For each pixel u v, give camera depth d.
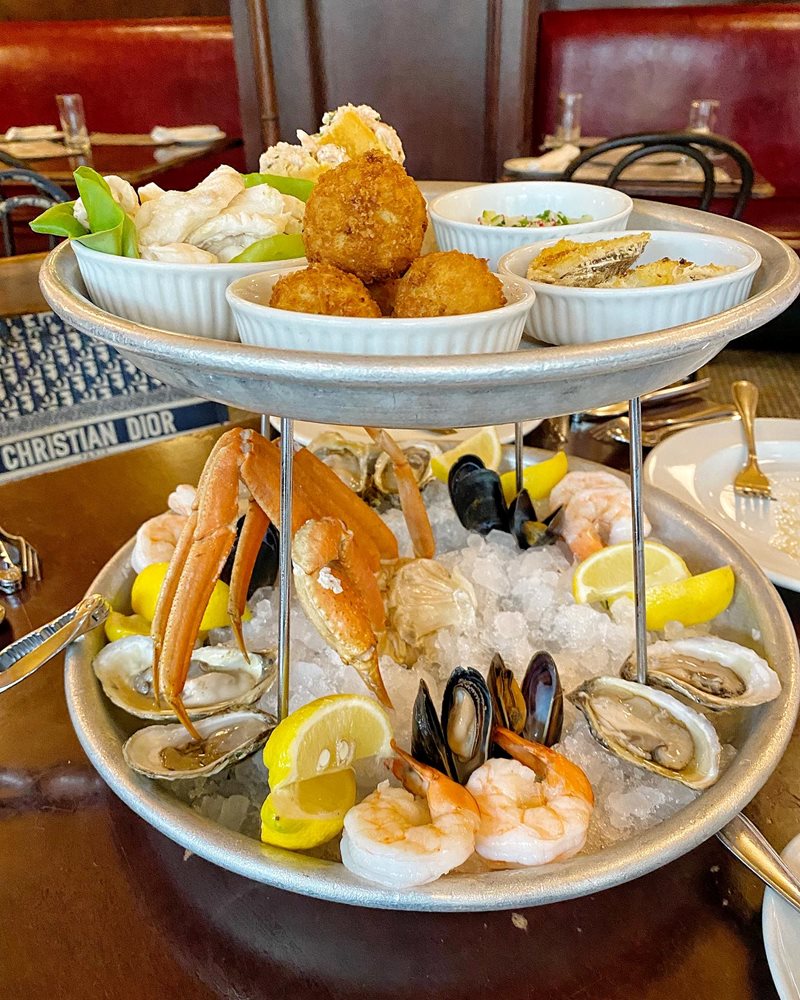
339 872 0.48
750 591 0.72
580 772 0.54
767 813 0.58
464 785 0.55
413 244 0.56
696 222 0.76
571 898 0.46
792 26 3.12
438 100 3.08
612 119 3.38
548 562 0.79
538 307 0.58
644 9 3.29
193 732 0.58
